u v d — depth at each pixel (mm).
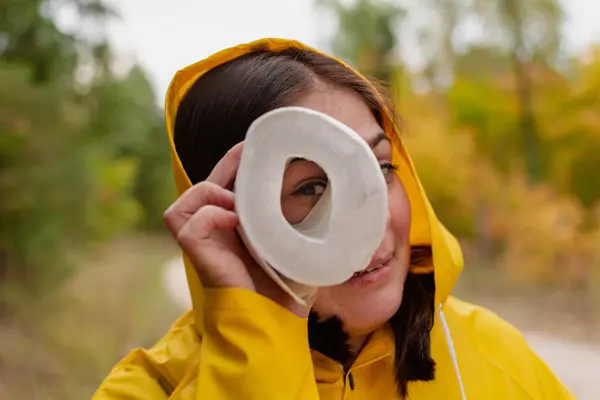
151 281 12609
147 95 19328
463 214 11383
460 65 12453
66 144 8078
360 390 1223
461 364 1296
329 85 1169
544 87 11375
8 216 7828
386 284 1139
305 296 1075
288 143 949
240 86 1173
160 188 23828
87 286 9914
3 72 7191
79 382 5879
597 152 9805
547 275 9539
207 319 1055
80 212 8578
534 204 10508
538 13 11352
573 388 5047
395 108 1379
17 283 7848
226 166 1083
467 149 11406
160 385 1229
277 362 1012
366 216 938
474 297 9188
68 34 8742
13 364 5844
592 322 7391
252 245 968
